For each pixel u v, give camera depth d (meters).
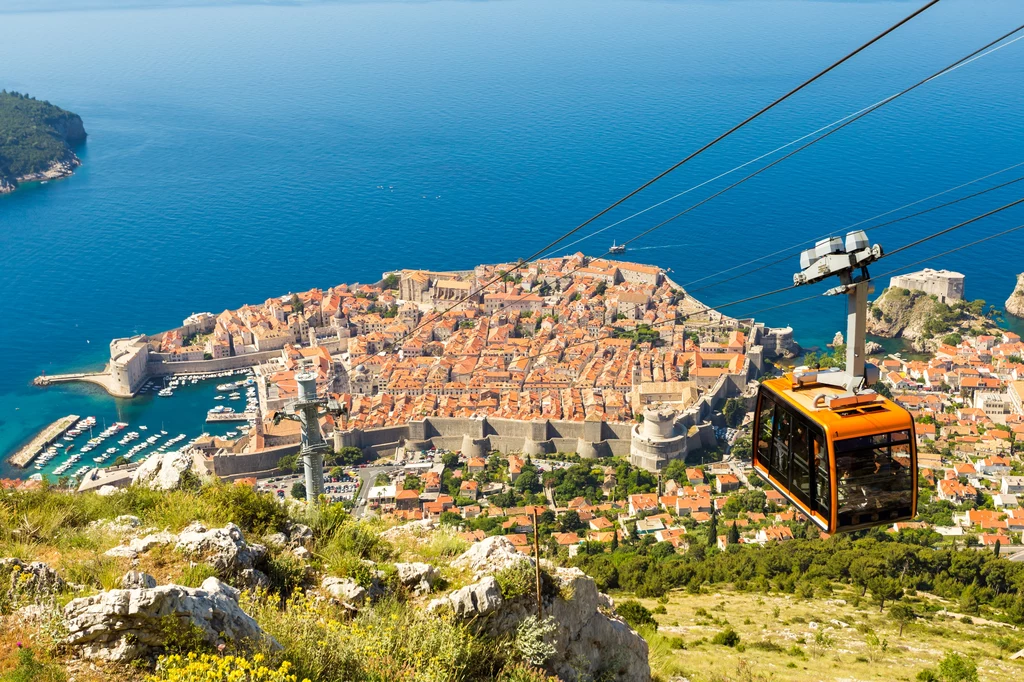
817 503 25.84
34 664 18.39
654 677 39.72
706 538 130.88
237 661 18.55
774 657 60.94
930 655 66.44
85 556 24.27
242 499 29.78
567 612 29.22
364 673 22.06
